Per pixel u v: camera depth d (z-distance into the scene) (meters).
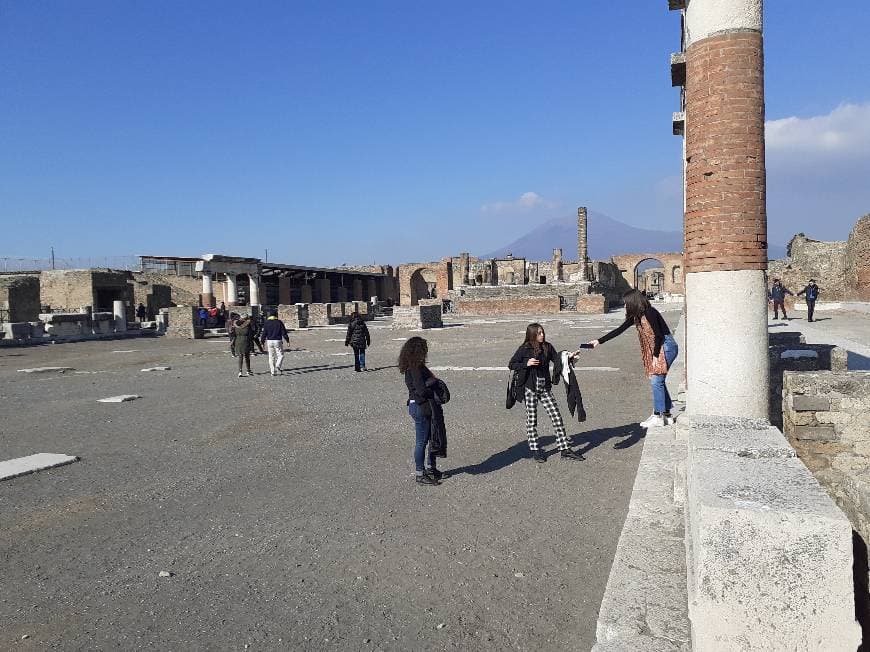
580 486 5.84
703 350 5.68
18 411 11.24
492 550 4.45
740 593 2.39
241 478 6.52
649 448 6.59
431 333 28.69
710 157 5.70
